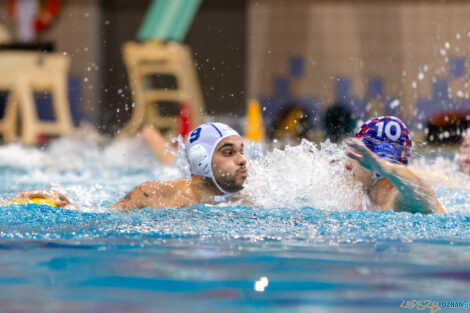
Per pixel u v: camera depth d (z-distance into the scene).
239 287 6.75
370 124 12.93
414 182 11.32
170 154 23.36
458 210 12.84
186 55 45.16
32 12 45.03
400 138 12.74
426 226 10.61
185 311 5.89
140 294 6.47
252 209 12.02
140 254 8.39
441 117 46.28
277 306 6.09
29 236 9.67
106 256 8.27
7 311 5.88
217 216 11.33
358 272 7.46
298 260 8.09
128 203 12.91
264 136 41.53
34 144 39.44
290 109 48.12
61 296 6.39
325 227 10.48
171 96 44.59
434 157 22.11
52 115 46.44
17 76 40.75
